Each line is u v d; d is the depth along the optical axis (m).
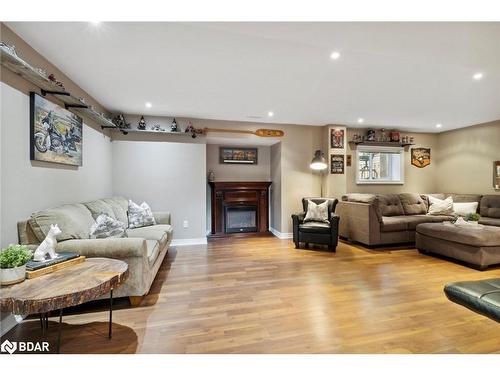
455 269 3.12
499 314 1.29
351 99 3.52
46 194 2.29
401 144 5.51
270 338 1.73
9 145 1.83
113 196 4.12
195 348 1.62
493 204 4.51
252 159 5.73
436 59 2.06
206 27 1.81
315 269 3.14
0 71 1.75
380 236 4.15
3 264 1.38
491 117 4.49
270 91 3.20
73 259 1.77
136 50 2.18
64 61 2.37
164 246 3.17
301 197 5.17
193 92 3.23
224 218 5.46
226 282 2.72
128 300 2.29
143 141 4.31
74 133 2.79
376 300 2.29
